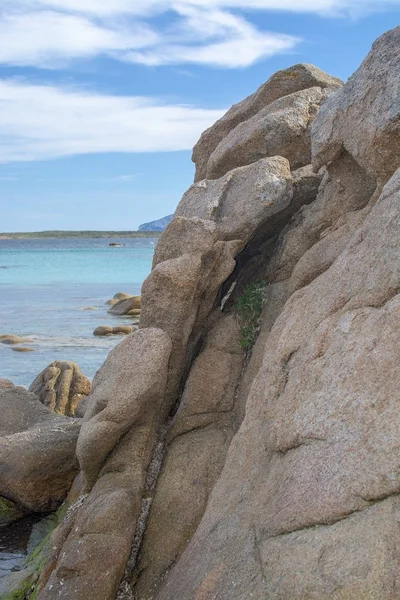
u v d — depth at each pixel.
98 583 7.88
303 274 9.62
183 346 10.01
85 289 46.81
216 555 7.02
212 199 10.83
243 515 7.08
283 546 6.22
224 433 9.41
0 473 11.38
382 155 8.38
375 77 8.62
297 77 12.58
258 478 7.24
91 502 8.63
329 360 6.86
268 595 6.04
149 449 9.37
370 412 6.08
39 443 11.54
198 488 8.77
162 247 10.63
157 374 9.12
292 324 7.87
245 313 10.36
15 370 20.89
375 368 6.29
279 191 10.33
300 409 6.85
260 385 8.02
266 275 10.77
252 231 10.48
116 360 9.52
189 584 7.10
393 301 6.57
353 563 5.53
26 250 110.31
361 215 9.27
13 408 13.38
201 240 10.27
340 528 5.84
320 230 10.16
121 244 140.88
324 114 9.59
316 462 6.32
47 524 11.17
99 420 9.03
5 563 9.91
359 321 6.84
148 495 9.01
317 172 10.11
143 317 10.07
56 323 30.72
